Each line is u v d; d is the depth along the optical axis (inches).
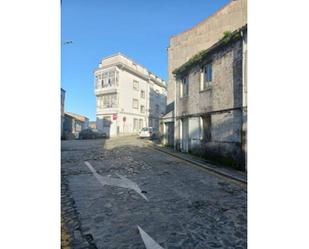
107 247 122.0
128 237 132.1
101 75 1291.8
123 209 174.6
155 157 453.1
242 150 315.6
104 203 187.8
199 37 724.7
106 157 444.8
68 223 150.8
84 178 275.4
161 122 678.5
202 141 434.6
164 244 124.7
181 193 215.8
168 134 639.8
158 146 640.4
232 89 350.0
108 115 1269.7
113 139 975.6
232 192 219.9
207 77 435.8
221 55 380.2
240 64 333.1
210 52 409.1
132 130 1355.8
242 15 627.2
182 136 525.7
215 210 172.7
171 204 185.9
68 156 455.8
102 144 723.4
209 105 414.6
